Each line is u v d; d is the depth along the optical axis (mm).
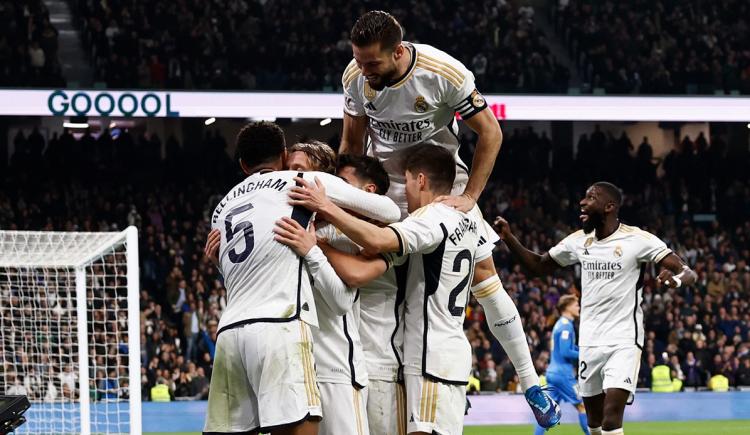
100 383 15133
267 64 21688
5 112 17859
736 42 24141
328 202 4168
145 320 16969
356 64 4953
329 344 4398
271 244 4117
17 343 8773
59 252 6934
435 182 4750
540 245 21656
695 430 13148
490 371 17203
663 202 23625
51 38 20250
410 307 4688
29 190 21578
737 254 22406
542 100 19781
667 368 17625
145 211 21328
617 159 23984
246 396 4156
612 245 7566
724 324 19281
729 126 26516
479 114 4793
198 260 20000
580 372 7793
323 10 22875
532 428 13250
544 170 23812
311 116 19125
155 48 21266
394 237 4309
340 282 4234
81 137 23203
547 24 25938
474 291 5680
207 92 18719
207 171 22484
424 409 4602
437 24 23469
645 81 22172
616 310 7547
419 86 4734
